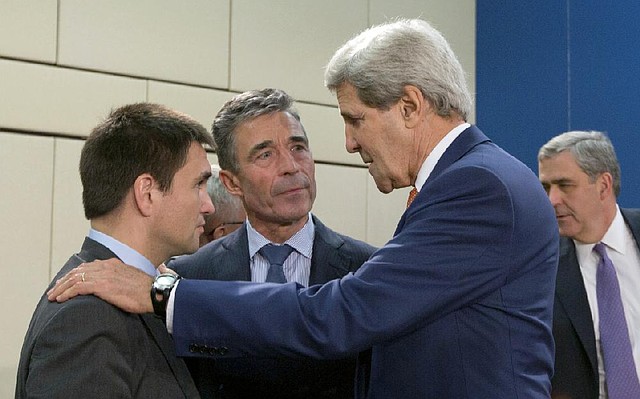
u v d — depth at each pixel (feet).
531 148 13.88
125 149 5.55
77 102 11.05
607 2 12.98
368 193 13.53
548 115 13.66
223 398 6.81
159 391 5.40
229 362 6.80
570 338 8.25
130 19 11.48
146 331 5.54
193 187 5.67
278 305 5.47
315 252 7.06
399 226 5.73
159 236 5.63
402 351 5.52
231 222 8.58
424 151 5.67
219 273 7.02
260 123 6.93
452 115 5.72
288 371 6.79
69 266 5.55
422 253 5.37
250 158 6.92
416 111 5.59
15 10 10.69
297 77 12.91
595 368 8.18
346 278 5.53
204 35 12.06
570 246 8.68
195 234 5.73
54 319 5.11
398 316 5.34
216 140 7.11
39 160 10.78
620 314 8.40
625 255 8.68
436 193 5.49
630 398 8.20
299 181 6.93
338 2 13.34
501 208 5.33
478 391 5.34
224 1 12.26
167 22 11.77
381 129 5.67
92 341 5.10
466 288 5.34
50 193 10.85
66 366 5.02
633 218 8.84
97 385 5.00
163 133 5.61
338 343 5.39
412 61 5.57
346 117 5.82
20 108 10.68
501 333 5.38
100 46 11.25
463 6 14.60
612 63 12.91
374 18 13.67
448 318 5.43
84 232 11.11
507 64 14.21
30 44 10.78
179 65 11.85
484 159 5.50
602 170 8.57
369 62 5.59
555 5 13.62
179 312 5.48
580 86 13.28
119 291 5.34
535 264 5.49
